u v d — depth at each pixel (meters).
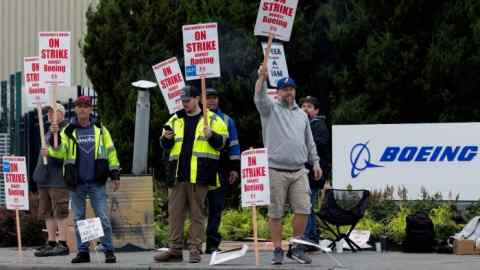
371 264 20.12
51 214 23.44
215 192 22.34
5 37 41.66
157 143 33.12
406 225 23.27
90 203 22.53
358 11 32.69
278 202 19.48
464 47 30.72
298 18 33.72
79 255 21.05
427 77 31.14
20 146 33.03
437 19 31.58
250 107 33.59
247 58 33.28
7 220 26.89
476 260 21.08
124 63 34.25
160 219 28.22
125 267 19.84
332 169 26.92
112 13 34.66
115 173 21.17
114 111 34.69
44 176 23.11
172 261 20.52
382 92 31.89
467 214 24.97
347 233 23.48
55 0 41.19
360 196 23.67
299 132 19.47
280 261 19.70
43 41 21.69
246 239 26.17
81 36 40.75
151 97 33.31
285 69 23.56
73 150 20.91
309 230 22.48
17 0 41.59
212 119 20.34
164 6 34.34
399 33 32.16
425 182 26.19
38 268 20.62
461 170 25.97
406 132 26.39
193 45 20.20
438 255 22.44
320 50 34.12
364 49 32.38
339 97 33.44
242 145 33.78
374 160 26.56
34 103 22.30
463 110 31.06
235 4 33.66
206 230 22.67
